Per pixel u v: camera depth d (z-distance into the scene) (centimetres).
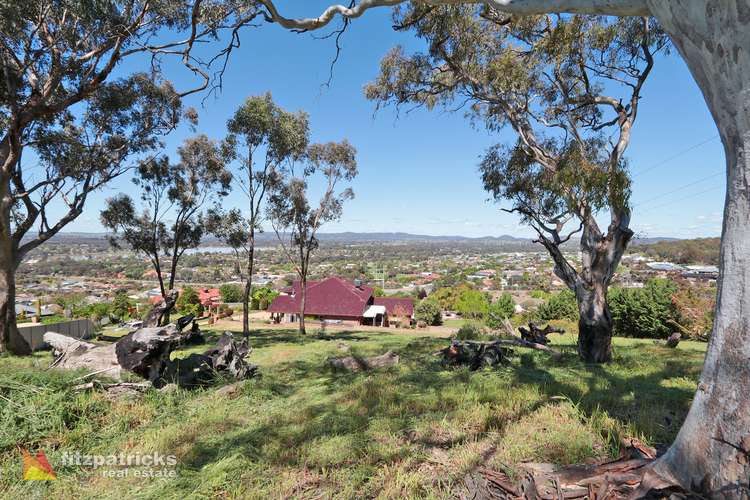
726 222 275
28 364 801
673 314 2045
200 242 2108
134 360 637
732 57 249
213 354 746
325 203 2028
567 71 1047
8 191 1199
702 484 256
